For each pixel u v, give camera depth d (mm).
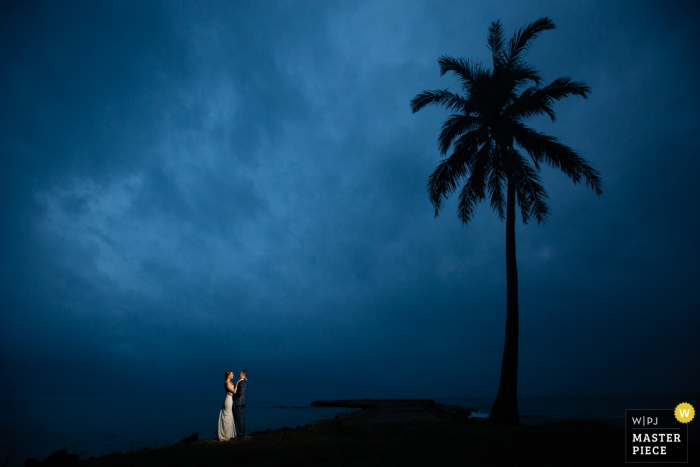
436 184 19859
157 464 9312
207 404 89562
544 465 7570
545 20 18328
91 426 29688
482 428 11352
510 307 16406
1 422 33094
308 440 11414
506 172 18188
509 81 18344
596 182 18156
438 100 20297
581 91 17875
